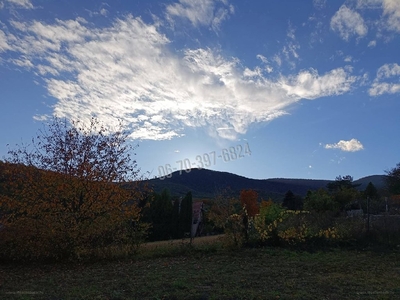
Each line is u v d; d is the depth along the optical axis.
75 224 13.22
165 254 13.80
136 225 14.50
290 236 14.54
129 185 14.41
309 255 13.14
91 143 14.07
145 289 8.20
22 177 13.30
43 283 9.52
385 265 11.22
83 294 7.97
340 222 15.61
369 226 15.04
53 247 13.14
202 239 15.99
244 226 14.79
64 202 13.52
